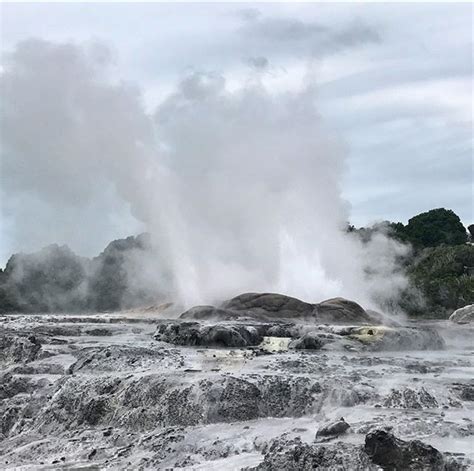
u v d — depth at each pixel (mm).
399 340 24016
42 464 13562
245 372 17375
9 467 13734
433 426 12891
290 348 23312
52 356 22484
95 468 12906
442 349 25266
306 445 11383
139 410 15930
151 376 16781
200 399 15523
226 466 11953
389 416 13922
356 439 11930
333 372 17578
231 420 15227
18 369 20766
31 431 16938
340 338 23547
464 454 11156
